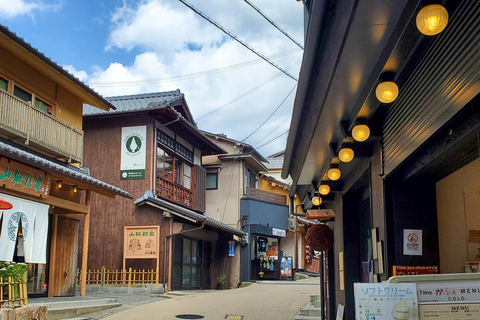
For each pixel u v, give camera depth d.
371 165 6.57
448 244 5.52
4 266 8.68
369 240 7.84
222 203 27.09
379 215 6.13
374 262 6.33
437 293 3.23
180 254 20.19
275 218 28.45
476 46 3.44
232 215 26.73
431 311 3.20
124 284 18.34
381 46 4.19
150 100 22.98
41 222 12.20
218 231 23.91
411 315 3.18
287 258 29.42
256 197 27.64
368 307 3.27
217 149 25.12
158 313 12.68
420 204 5.70
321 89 5.17
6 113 11.81
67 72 14.48
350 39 4.04
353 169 7.82
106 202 20.09
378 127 6.04
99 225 19.94
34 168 11.95
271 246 29.14
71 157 14.41
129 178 20.16
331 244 9.17
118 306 13.94
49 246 14.41
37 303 11.54
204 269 22.44
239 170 27.33
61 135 14.01
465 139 4.10
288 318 12.21
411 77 4.82
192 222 20.20
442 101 4.07
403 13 3.69
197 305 14.33
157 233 18.91
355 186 8.05
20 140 12.51
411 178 5.63
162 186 20.70
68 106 15.61
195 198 23.67
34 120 12.84
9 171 11.14
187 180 23.52
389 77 4.75
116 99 23.69
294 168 9.02
